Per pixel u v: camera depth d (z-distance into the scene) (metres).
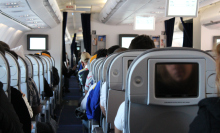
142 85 1.28
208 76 1.28
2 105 1.34
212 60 1.27
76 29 20.20
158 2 5.82
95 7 9.70
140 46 2.16
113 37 10.32
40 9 5.68
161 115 1.36
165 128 1.38
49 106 5.25
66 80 10.23
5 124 1.34
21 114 2.24
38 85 4.20
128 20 8.86
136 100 1.30
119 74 2.07
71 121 5.82
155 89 1.27
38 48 9.24
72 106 7.65
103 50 5.00
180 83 1.28
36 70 4.18
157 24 10.30
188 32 10.73
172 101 1.28
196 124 0.92
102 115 3.02
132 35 10.11
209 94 1.29
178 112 1.35
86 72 6.05
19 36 8.96
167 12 5.44
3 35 7.43
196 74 1.28
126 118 1.38
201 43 9.91
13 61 2.32
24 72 2.85
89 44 10.16
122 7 6.59
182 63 1.26
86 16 10.07
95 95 3.05
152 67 1.26
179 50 1.26
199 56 1.26
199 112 0.93
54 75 7.01
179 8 5.47
